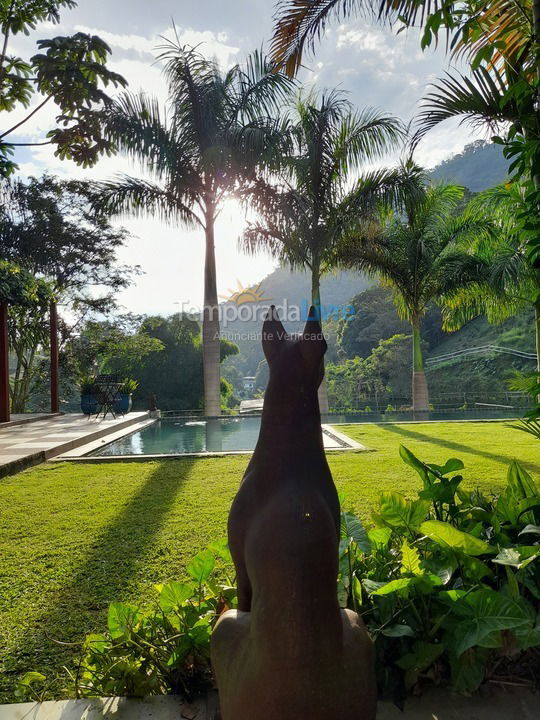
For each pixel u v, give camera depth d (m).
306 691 0.97
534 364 24.30
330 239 10.52
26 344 14.82
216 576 2.55
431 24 2.61
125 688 1.60
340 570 1.79
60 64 9.36
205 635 1.62
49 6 9.25
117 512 3.93
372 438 7.96
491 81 3.80
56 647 2.00
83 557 2.97
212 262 11.46
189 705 1.56
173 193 10.62
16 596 2.46
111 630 1.72
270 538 1.06
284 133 10.02
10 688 1.74
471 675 1.55
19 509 4.06
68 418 11.79
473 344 28.98
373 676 1.08
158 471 5.59
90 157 10.30
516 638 1.49
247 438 10.06
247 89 10.36
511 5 2.96
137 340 16.70
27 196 14.41
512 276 8.86
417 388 13.76
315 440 1.20
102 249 15.23
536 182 2.69
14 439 7.69
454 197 12.31
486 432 8.62
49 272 15.02
